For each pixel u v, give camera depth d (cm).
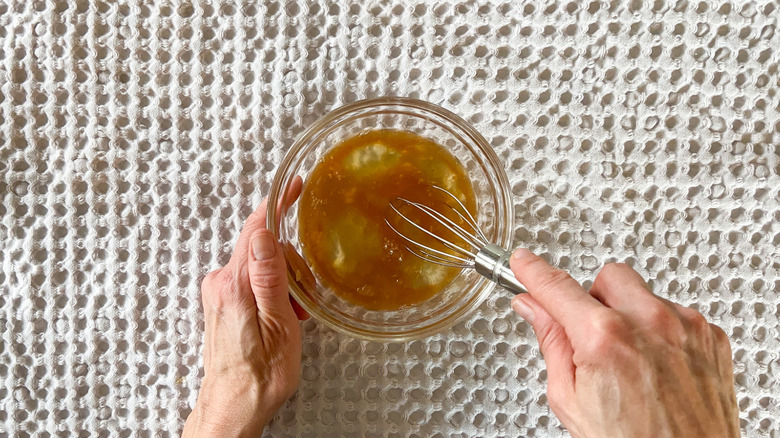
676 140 38
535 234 38
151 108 38
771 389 38
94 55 38
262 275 33
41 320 38
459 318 33
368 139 33
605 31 38
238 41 38
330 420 38
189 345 38
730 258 38
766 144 38
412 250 33
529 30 38
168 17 38
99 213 38
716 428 27
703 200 38
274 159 38
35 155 38
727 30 38
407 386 38
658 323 27
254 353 36
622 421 26
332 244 33
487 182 34
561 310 27
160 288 38
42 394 38
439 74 38
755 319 38
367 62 38
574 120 38
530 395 38
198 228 38
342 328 33
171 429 38
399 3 38
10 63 37
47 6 37
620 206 38
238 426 36
